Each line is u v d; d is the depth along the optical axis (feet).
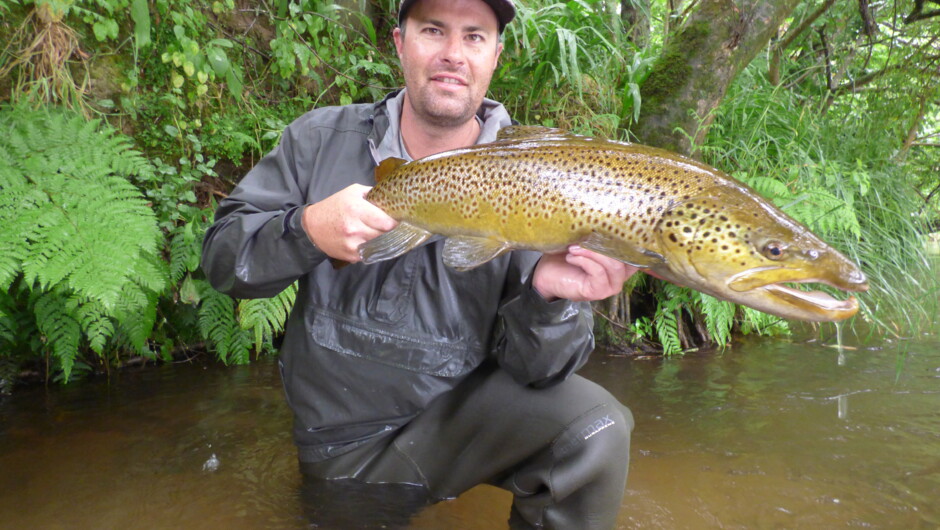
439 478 2.98
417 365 2.87
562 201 2.12
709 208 1.97
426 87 2.79
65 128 4.12
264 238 2.53
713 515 2.85
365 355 2.88
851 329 6.15
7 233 3.54
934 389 4.46
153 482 3.09
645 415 4.05
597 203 2.07
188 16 4.78
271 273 2.52
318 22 5.41
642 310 5.87
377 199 2.46
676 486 3.11
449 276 2.89
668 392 4.49
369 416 2.95
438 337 2.89
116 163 4.14
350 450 3.01
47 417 3.88
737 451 3.50
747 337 6.08
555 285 2.35
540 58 5.37
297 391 2.99
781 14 5.40
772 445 3.58
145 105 4.77
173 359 5.07
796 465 3.33
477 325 2.91
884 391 4.43
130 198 4.14
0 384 4.26
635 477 3.21
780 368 5.04
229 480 3.12
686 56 5.44
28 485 3.02
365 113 3.13
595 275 2.19
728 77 5.42
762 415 4.02
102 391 4.35
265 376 4.73
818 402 4.24
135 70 4.58
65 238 3.61
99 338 3.93
